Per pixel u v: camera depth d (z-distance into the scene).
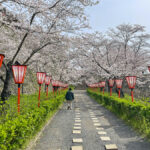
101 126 7.03
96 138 5.35
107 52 18.28
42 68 15.05
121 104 8.79
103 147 4.54
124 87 23.52
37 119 5.64
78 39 8.80
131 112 7.07
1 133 2.97
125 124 7.30
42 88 19.53
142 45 18.44
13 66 5.43
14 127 3.52
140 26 16.56
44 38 7.71
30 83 16.77
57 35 7.46
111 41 17.56
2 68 12.38
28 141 4.69
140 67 17.81
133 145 4.65
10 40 8.53
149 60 17.59
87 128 6.68
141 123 5.98
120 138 5.31
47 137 5.50
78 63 23.41
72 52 17.08
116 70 16.88
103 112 11.05
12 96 11.97
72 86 50.81
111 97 12.35
